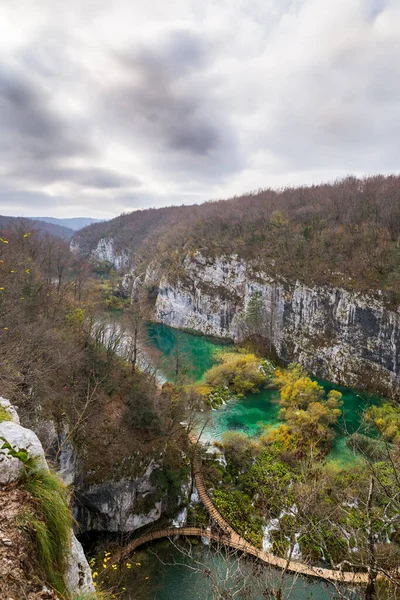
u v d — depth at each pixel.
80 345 32.59
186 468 31.95
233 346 75.12
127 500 27.53
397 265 54.97
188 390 42.50
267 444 37.00
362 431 35.16
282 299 69.50
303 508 13.20
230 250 84.38
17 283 29.36
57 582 4.84
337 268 62.75
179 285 91.75
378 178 94.19
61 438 24.81
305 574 15.91
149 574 23.62
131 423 30.42
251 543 24.59
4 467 5.66
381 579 9.55
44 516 5.32
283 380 51.75
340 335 59.47
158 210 182.62
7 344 20.28
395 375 51.81
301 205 93.38
